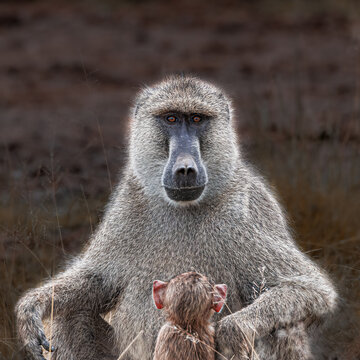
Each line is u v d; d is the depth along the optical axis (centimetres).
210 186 851
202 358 742
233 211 850
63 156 1767
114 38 3547
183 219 844
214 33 3612
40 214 1139
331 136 1641
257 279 842
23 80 2873
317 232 1255
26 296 863
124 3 4228
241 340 786
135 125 896
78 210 1305
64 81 2862
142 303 842
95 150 1834
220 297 757
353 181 1427
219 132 869
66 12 4025
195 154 843
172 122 867
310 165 1450
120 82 2792
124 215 876
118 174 1182
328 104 2098
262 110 1750
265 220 873
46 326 917
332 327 924
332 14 3778
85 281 882
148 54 3238
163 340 747
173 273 837
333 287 898
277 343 820
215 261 837
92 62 3106
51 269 1083
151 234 854
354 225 1298
